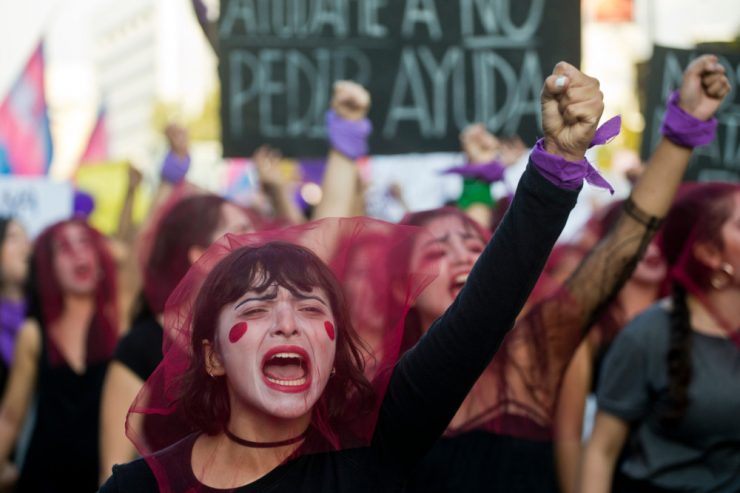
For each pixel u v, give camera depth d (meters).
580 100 1.88
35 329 4.11
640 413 3.19
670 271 3.23
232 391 2.00
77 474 3.99
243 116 5.49
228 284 1.97
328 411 2.02
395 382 2.05
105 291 4.21
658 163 2.95
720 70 2.85
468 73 5.47
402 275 2.15
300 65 5.48
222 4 5.48
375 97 5.48
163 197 4.86
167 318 2.06
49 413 4.04
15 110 8.77
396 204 6.91
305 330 1.95
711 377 3.09
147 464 2.04
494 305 1.97
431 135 5.47
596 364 3.89
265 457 2.00
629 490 3.20
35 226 6.79
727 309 3.15
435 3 5.48
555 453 3.42
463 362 1.99
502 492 2.91
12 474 4.25
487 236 2.96
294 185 7.73
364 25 5.48
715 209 3.15
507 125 5.48
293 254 2.00
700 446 3.10
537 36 5.46
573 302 3.02
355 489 2.00
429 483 2.89
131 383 3.36
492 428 2.93
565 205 1.94
